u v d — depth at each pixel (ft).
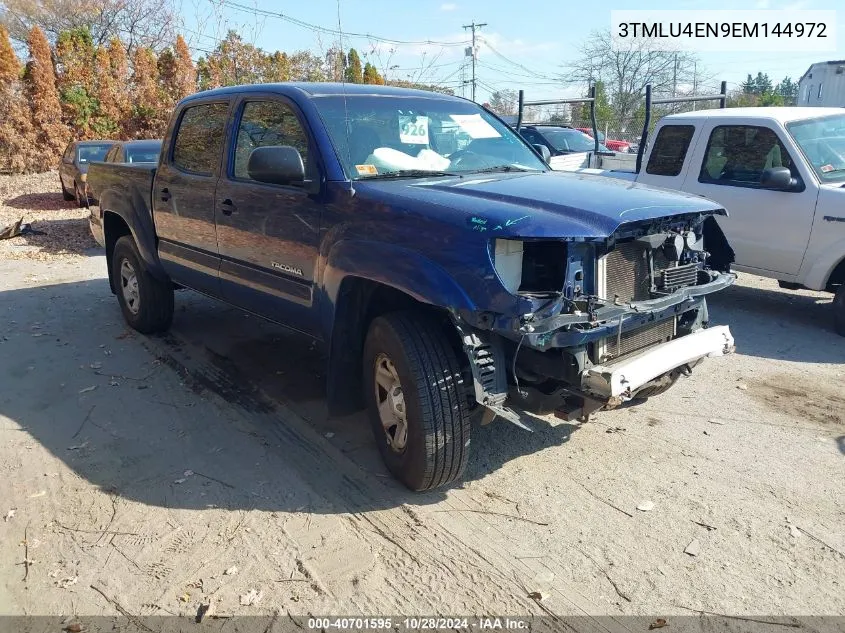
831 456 13.62
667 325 12.32
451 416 11.28
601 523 11.43
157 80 77.46
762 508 11.82
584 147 51.65
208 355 19.43
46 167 68.54
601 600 9.62
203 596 9.76
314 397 16.53
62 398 16.56
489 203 10.88
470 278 10.25
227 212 15.40
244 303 15.94
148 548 10.84
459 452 11.53
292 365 18.63
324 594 9.78
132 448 14.07
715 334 12.19
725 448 13.98
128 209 19.80
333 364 13.00
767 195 21.97
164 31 102.12
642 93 105.19
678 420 15.30
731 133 23.44
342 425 15.07
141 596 9.77
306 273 13.39
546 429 14.83
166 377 17.85
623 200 11.25
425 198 11.37
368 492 12.39
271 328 21.81
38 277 30.19
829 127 22.71
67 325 22.54
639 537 11.03
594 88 40.09
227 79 67.10
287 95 14.32
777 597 9.66
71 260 34.40
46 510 11.91
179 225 17.58
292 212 13.50
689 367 13.07
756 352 19.83
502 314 10.05
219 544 10.93
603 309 10.65
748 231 22.65
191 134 17.42
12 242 39.11
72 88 70.18
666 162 25.35
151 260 19.43
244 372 18.16
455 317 10.66
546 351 10.93
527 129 52.70
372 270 11.51
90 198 23.26
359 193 12.23
